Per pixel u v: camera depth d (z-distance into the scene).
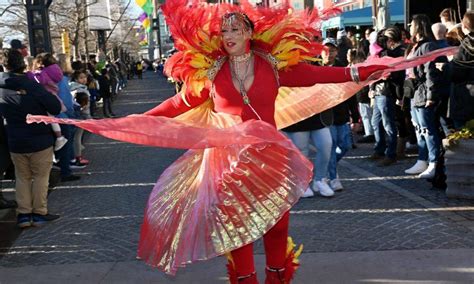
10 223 6.18
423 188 6.60
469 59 5.79
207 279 4.26
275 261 3.46
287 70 3.40
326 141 6.25
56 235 5.62
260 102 3.34
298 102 3.86
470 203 5.85
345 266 4.35
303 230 5.27
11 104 5.71
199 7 3.34
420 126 7.01
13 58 5.70
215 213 3.11
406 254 4.52
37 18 13.27
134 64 52.03
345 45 9.86
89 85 15.52
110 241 5.31
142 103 22.72
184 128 3.04
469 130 6.00
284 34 3.32
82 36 31.28
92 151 11.08
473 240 4.75
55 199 7.18
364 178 7.31
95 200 7.02
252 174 3.16
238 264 3.32
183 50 3.38
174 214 3.24
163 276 4.36
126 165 9.45
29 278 4.48
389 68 3.46
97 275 4.46
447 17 7.28
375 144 8.89
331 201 6.25
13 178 6.95
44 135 5.87
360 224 5.36
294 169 3.14
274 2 3.44
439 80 6.54
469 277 4.04
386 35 7.59
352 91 3.79
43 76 6.99
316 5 3.71
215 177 3.20
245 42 3.27
